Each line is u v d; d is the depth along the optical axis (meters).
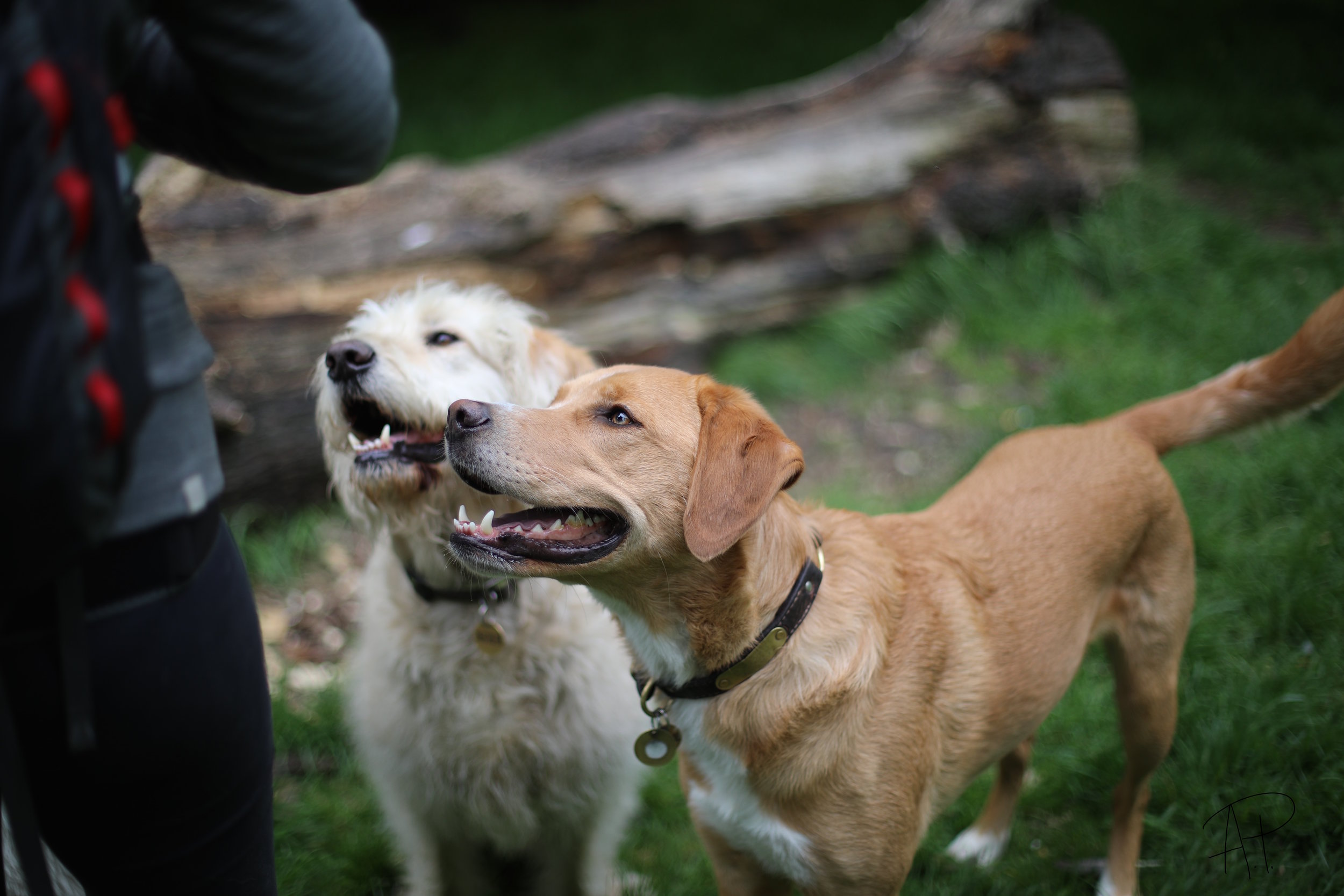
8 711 1.19
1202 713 3.08
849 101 6.02
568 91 9.38
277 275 4.41
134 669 1.25
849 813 2.09
